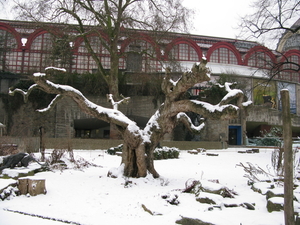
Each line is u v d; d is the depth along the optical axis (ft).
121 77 110.42
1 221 20.29
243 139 124.57
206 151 89.66
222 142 103.71
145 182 32.19
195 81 28.40
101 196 27.02
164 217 20.93
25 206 23.86
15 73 117.19
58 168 40.91
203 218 19.06
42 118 104.27
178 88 30.71
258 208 22.39
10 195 25.95
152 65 95.04
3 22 127.65
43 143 52.70
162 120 33.47
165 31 81.25
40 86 33.35
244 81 130.52
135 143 33.32
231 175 40.78
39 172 37.81
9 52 123.75
